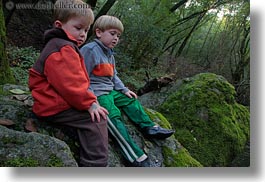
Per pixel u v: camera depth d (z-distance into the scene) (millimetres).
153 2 6988
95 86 1776
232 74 8500
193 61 9047
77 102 1433
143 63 6730
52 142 1352
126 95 1938
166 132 1908
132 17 6426
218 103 3270
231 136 3076
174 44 8617
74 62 1432
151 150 1858
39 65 1469
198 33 9836
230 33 9109
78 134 1480
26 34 5426
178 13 8453
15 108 1547
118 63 5941
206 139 3014
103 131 1481
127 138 1695
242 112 3516
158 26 6957
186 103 3221
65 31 1486
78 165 1468
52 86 1453
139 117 1920
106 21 1827
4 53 2252
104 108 1555
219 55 8953
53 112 1459
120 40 6332
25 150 1309
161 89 3588
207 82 3389
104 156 1462
